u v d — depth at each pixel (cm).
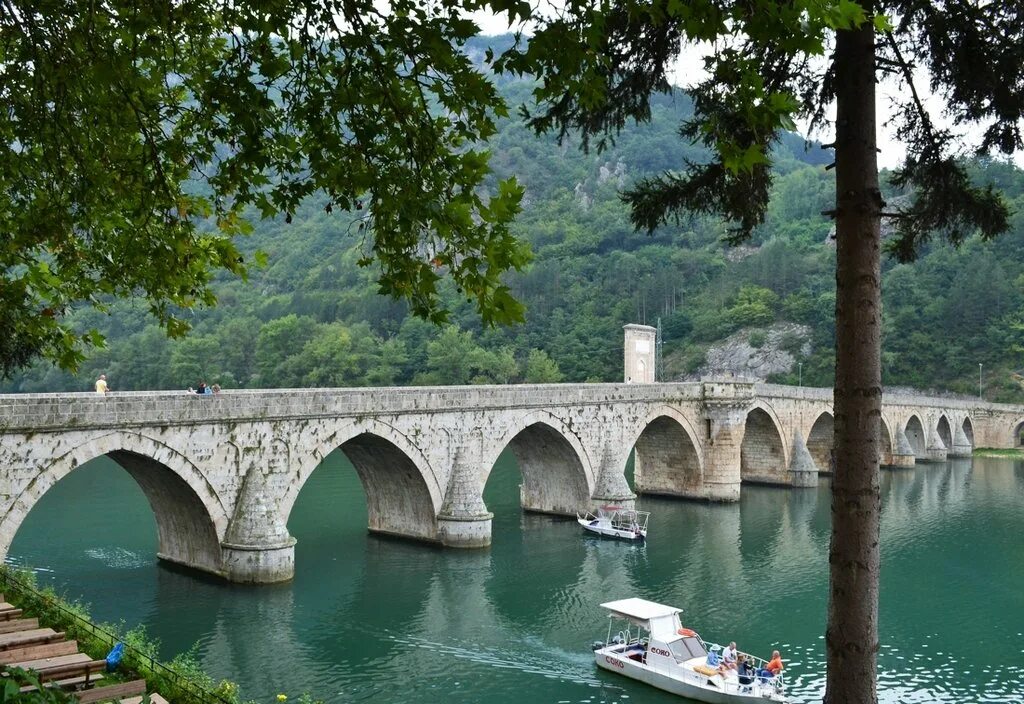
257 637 3147
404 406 4256
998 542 5219
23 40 899
